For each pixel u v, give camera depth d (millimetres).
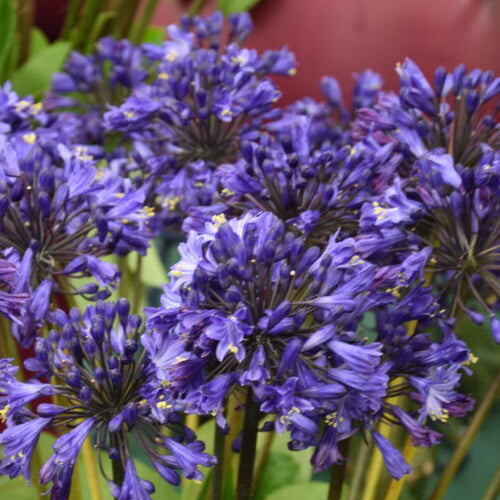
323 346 1109
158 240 1635
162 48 1357
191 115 1291
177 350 1117
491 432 1546
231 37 1399
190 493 1354
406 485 1462
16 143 1247
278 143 1298
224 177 1209
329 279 1120
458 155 1247
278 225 1124
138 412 1130
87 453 1280
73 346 1143
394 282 1146
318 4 1678
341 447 1179
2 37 1503
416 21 1665
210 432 1411
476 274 1239
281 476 1402
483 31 1660
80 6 1660
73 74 1483
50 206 1205
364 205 1177
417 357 1151
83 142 1447
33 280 1210
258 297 1120
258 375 1089
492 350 1535
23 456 1137
